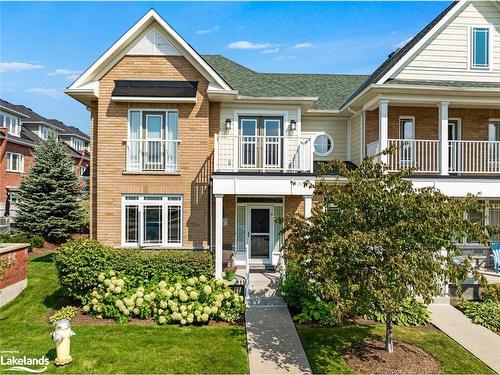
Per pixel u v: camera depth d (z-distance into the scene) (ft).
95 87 41.91
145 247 42.04
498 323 29.78
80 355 23.94
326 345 25.84
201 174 42.70
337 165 24.71
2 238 56.65
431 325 30.14
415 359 23.89
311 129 51.11
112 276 31.19
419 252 21.52
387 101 41.09
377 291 20.59
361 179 23.63
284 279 34.04
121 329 28.27
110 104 42.32
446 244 21.40
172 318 29.43
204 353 24.53
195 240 42.55
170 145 42.91
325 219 23.66
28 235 61.82
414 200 21.54
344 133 51.37
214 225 43.73
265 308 32.30
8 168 90.99
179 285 30.58
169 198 42.73
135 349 24.90
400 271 20.54
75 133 144.97
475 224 21.54
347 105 46.75
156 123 43.14
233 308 30.68
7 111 93.50
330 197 24.32
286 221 25.63
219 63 52.34
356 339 26.84
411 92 40.65
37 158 66.39
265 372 22.27
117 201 42.22
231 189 38.22
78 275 30.89
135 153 42.70
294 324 29.40
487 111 47.03
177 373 22.04
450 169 45.75
